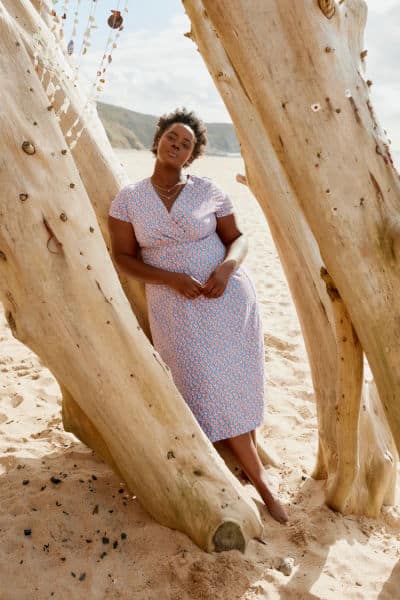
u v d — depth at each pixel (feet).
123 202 9.06
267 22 5.35
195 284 8.70
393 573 7.93
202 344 8.87
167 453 7.80
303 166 5.69
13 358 14.65
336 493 8.81
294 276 9.11
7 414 11.71
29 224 6.61
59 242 6.81
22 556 7.52
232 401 8.91
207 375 8.84
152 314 9.24
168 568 7.49
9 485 8.96
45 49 8.25
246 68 5.57
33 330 7.06
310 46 5.36
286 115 5.55
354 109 5.55
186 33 8.73
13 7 8.10
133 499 8.66
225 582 7.36
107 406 7.51
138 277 9.01
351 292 6.06
